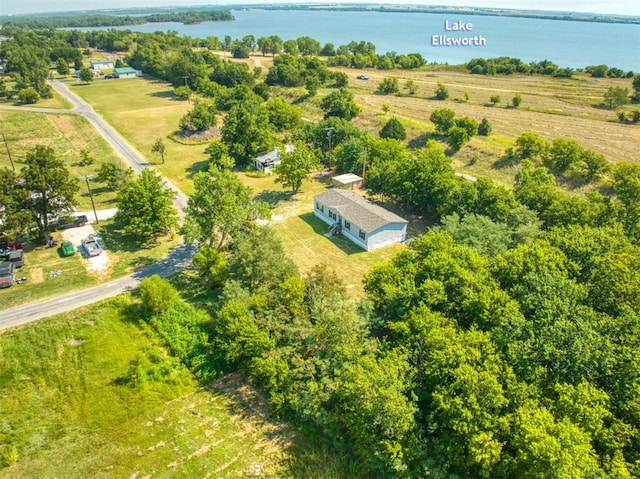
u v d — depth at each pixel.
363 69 174.62
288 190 74.31
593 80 145.25
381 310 38.88
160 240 57.25
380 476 28.58
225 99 122.25
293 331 35.44
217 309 42.72
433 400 28.58
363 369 29.34
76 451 30.33
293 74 143.12
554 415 26.86
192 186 73.69
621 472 23.89
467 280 35.97
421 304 34.72
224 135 86.56
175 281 48.53
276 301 39.28
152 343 39.75
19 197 49.34
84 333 40.12
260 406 34.25
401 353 31.69
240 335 35.41
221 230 51.41
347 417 28.97
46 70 163.25
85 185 72.94
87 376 36.09
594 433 25.81
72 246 53.59
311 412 30.39
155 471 29.09
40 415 32.72
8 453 29.66
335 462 29.72
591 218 49.59
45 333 39.75
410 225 62.28
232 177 53.44
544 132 93.19
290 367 34.28
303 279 43.84
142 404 34.00
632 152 80.50
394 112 112.00
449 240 42.72
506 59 164.62
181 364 37.75
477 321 33.91
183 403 34.44
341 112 106.19
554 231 44.34
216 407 34.12
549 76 153.25
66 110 119.56
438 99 126.00
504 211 52.25
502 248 43.59
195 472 29.06
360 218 57.12
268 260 42.91
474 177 78.44
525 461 24.52
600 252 39.72
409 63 173.38
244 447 30.84
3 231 50.03
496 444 25.27
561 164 73.88
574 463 23.33
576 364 28.88
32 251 53.41
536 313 32.22
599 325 31.55
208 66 170.25
